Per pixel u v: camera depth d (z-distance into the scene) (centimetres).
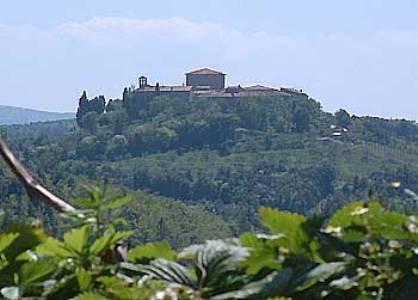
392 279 776
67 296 782
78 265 827
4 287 784
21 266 809
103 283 786
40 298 770
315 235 812
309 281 744
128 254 866
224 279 788
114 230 838
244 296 747
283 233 834
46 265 802
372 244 805
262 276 798
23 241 822
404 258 786
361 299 761
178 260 838
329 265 761
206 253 813
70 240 827
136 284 770
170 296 735
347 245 802
